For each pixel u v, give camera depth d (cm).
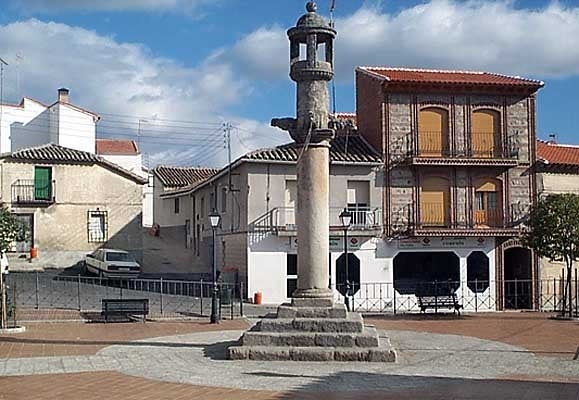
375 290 3531
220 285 2858
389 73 3819
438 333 2234
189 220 5100
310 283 1695
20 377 1394
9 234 2198
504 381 1362
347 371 1459
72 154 4209
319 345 1609
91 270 3894
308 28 1712
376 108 3681
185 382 1338
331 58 1733
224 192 3894
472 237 3625
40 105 5109
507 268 3794
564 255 2833
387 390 1268
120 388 1281
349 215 2797
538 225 2844
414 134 3634
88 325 2344
